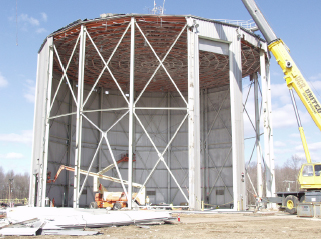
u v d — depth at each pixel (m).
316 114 25.06
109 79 44.75
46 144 32.91
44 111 33.38
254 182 88.69
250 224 18.70
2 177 133.75
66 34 33.28
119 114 46.84
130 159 28.38
